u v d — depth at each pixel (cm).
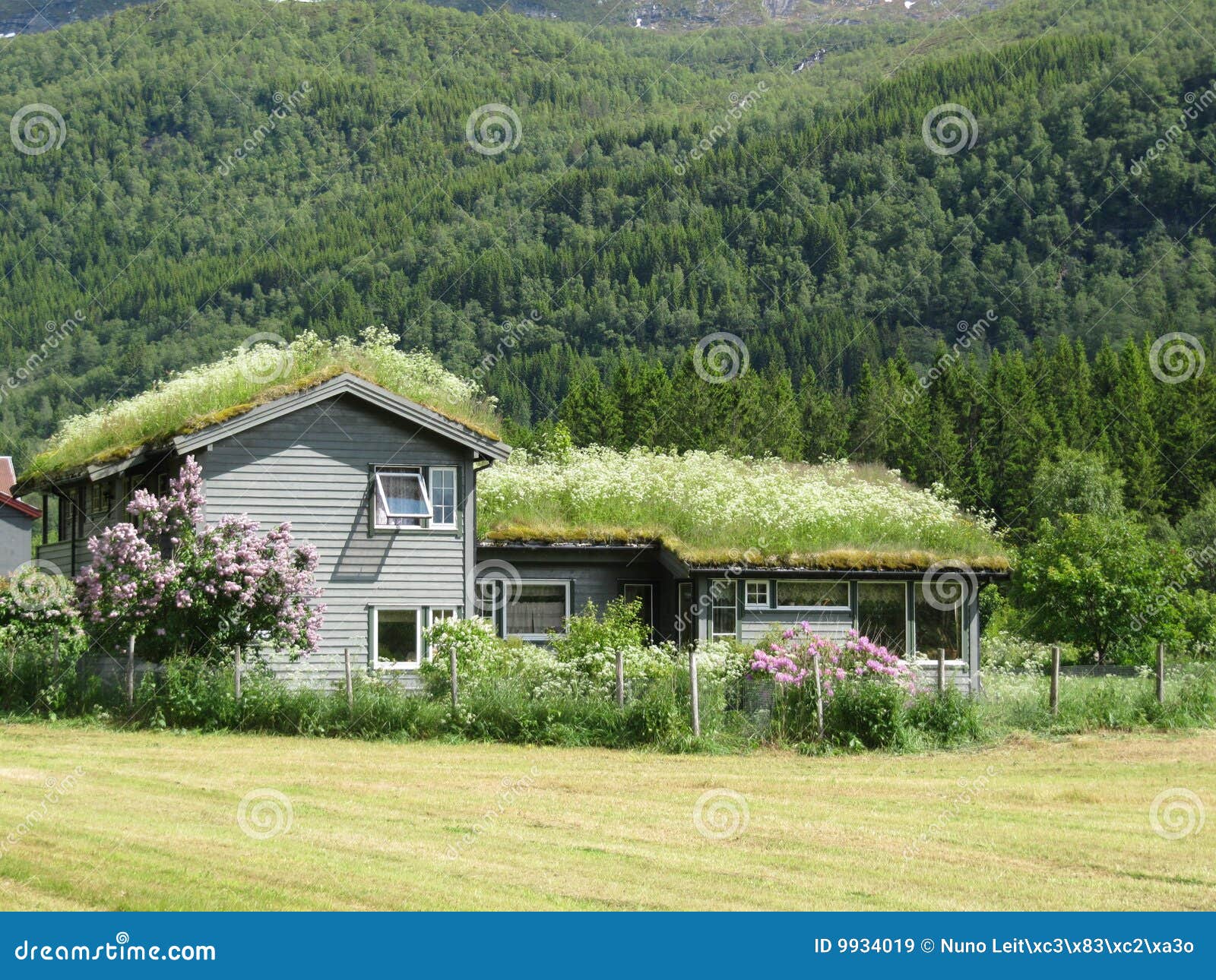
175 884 2509
